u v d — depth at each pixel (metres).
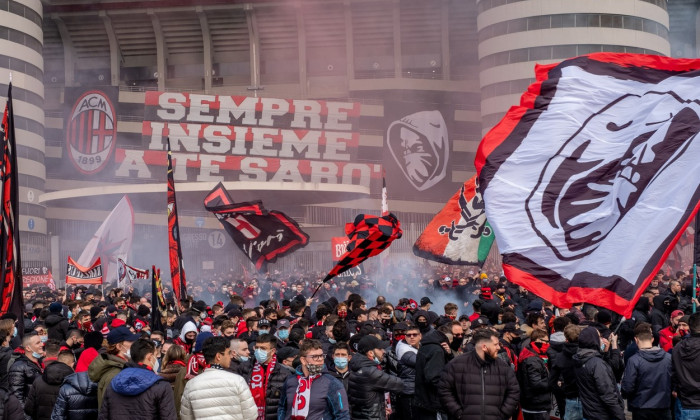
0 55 83.44
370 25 93.06
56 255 86.50
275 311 16.25
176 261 22.64
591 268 10.73
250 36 94.25
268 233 21.14
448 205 20.19
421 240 20.28
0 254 16.16
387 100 89.62
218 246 81.06
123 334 9.40
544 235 11.18
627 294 10.27
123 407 8.48
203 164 83.69
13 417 8.61
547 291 10.87
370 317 15.81
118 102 89.62
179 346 11.27
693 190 10.54
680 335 14.20
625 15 81.94
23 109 84.81
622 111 11.57
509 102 83.31
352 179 85.62
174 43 96.75
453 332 12.63
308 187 75.81
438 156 88.94
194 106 84.31
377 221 12.79
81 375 9.53
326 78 95.94
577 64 11.88
